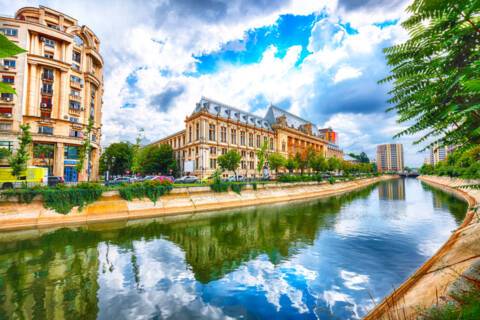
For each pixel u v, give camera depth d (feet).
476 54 10.50
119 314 30.71
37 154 123.03
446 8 10.16
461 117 11.47
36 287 37.88
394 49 12.80
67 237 64.95
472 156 13.80
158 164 226.17
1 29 123.95
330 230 72.49
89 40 155.63
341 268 43.78
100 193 87.20
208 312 31.04
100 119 168.96
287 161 208.03
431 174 314.96
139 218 89.61
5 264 46.91
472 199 108.47
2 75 120.78
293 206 124.06
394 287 35.83
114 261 48.65
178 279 40.68
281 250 55.06
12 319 29.63
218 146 205.46
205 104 209.56
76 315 30.53
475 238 32.63
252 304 32.78
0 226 68.74
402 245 55.93
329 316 29.55
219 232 71.77
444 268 26.55
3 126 119.55
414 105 13.08
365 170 417.49
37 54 131.44
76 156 141.18
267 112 305.73
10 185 90.33
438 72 11.96
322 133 479.41
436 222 77.82
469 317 13.53
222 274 42.50
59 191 79.92
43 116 132.46
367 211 104.06
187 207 105.40
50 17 140.05
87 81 151.43
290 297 34.37
